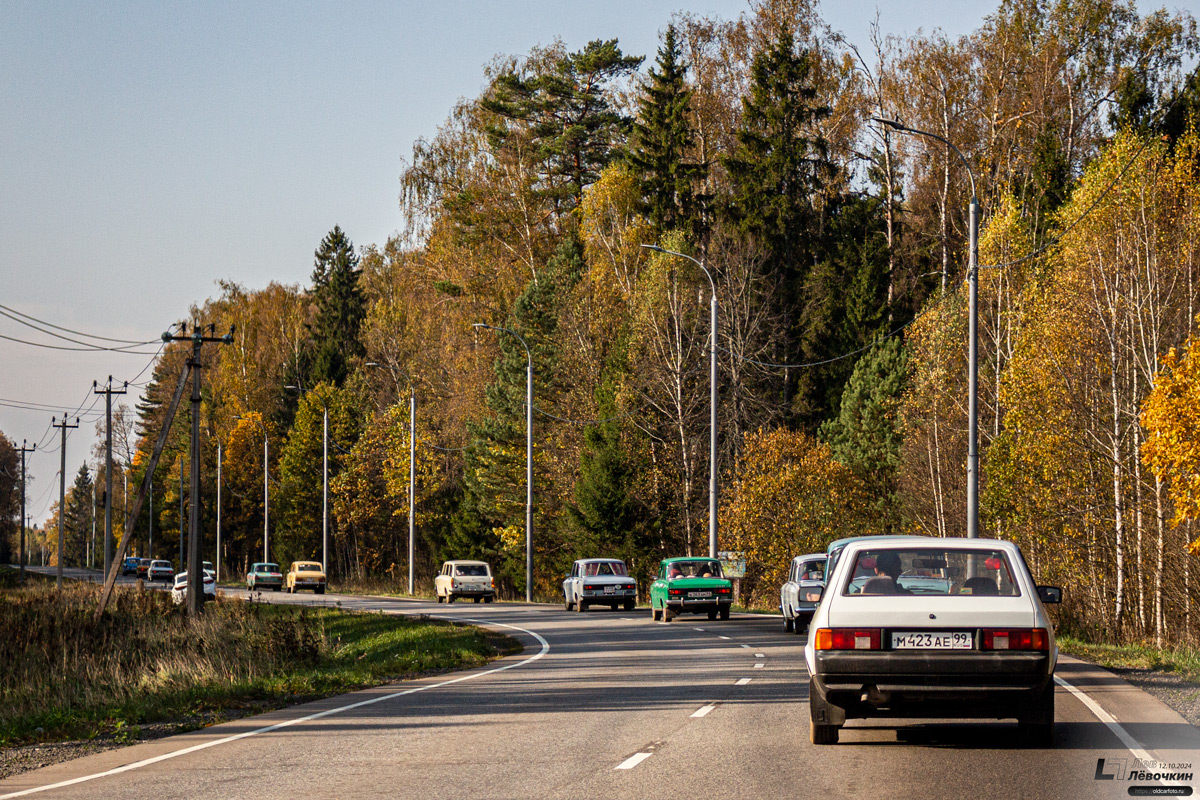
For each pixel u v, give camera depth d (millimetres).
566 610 97875
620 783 19984
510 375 145000
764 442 109562
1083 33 129000
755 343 131625
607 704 31828
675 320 122375
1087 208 81188
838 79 143750
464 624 75125
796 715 28562
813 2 143500
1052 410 74250
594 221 136875
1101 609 73938
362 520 193000
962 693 22062
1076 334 75125
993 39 132625
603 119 151625
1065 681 35125
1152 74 126688
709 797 18578
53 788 21016
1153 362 72375
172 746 26422
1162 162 81188
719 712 29438
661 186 139000
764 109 138375
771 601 112938
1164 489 67875
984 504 79000
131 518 90812
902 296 138250
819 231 143750
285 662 51688
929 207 139750
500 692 36031
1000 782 19438
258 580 179000
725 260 130875
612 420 125188
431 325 170625
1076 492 74188
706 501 128125
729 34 145500
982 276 97250
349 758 23609
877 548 24000
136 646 61250
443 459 173375
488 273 156500
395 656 56906
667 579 75375
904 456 108688
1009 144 128250
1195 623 63469
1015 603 22453
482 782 20375
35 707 39469
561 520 135875
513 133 151500
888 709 22797
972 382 59094
